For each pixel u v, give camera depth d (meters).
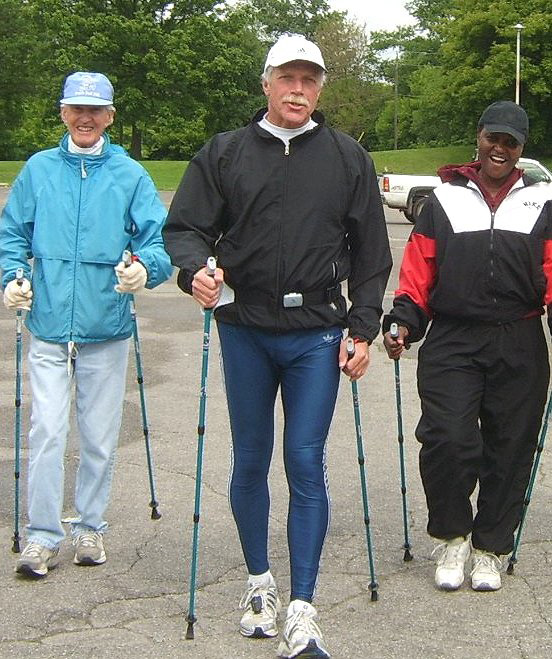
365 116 84.00
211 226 3.89
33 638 3.86
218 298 3.71
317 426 3.82
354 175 3.87
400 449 4.65
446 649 3.77
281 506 5.37
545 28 57.41
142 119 57.69
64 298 4.41
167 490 5.63
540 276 4.30
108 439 4.57
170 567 4.57
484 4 60.25
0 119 63.94
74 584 4.37
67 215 4.45
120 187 4.50
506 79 58.56
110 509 5.32
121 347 4.57
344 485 5.71
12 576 4.45
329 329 3.85
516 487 4.37
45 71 58.62
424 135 78.38
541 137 61.62
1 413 7.35
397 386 4.58
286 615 3.95
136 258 4.32
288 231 3.78
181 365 8.98
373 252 3.94
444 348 4.37
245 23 61.12
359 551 4.74
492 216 4.28
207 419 7.18
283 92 3.74
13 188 4.58
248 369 3.89
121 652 3.74
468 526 4.33
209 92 59.53
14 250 4.52
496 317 4.30
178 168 53.12
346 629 3.94
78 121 4.45
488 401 4.38
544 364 4.41
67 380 4.48
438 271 4.36
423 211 4.41
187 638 3.85
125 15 57.78
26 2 61.41
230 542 4.88
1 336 10.21
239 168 3.81
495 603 4.18
